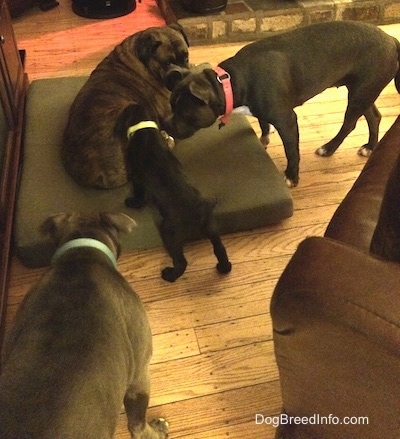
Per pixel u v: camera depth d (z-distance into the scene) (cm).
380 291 84
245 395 160
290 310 93
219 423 154
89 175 206
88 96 218
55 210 203
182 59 235
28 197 208
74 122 213
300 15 345
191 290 190
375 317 83
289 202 207
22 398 92
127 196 209
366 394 102
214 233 181
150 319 181
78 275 119
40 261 196
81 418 91
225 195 207
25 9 366
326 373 105
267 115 209
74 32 348
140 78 232
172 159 182
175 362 169
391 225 89
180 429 153
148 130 186
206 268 198
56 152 229
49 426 87
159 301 187
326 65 211
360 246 127
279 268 198
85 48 332
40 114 252
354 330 85
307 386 116
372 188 140
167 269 191
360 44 210
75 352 100
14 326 114
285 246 206
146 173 180
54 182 215
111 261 132
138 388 128
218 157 228
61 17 364
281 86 204
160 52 229
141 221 199
